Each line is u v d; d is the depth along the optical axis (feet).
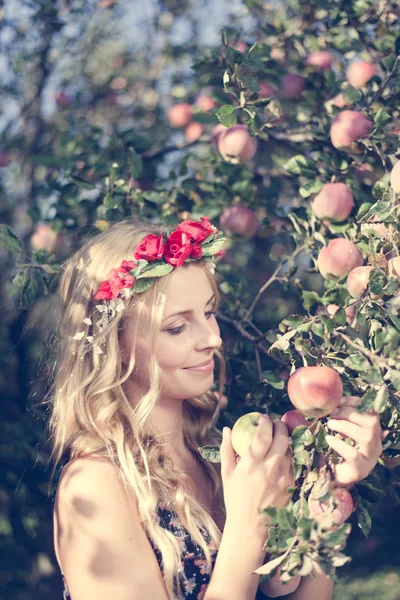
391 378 4.77
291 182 9.07
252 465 5.21
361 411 4.88
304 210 8.05
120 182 8.73
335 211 7.01
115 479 5.40
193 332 5.74
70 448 5.84
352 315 6.18
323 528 4.63
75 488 5.34
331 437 5.03
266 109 7.48
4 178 13.10
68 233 9.62
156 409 5.99
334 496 5.16
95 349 5.79
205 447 5.56
